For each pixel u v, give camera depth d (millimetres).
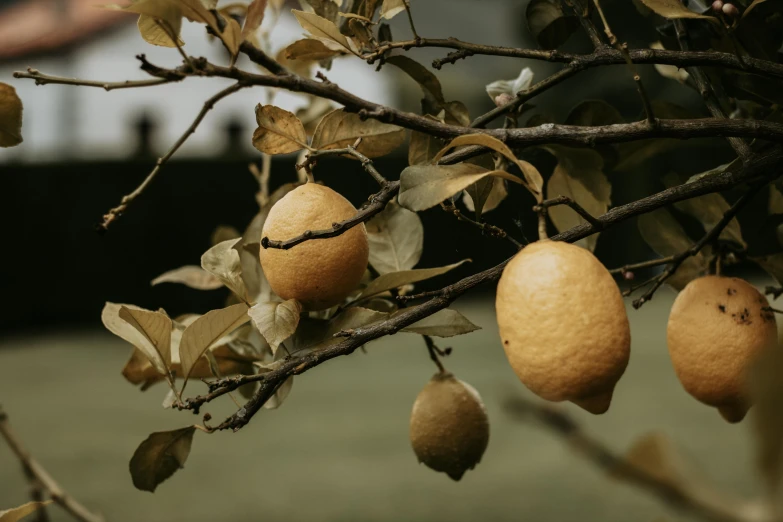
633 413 5816
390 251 1132
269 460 5453
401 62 1055
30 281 11688
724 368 984
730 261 1124
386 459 5336
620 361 862
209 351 1073
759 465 425
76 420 6520
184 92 17250
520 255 888
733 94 1087
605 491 4574
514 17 13141
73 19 17078
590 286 864
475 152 956
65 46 16484
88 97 16719
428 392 1116
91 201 11727
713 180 946
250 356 1135
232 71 925
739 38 1062
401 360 8547
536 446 5605
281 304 990
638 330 9391
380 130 1023
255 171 1270
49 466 5324
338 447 5648
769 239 1135
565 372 856
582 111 1119
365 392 7207
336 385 7574
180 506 4602
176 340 1114
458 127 958
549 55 1007
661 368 7379
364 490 4781
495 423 6227
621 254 10383
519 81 1215
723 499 803
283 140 1010
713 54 971
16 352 10055
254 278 1158
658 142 1149
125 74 16922
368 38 1053
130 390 7594
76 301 11781
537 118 1119
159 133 17234
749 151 982
